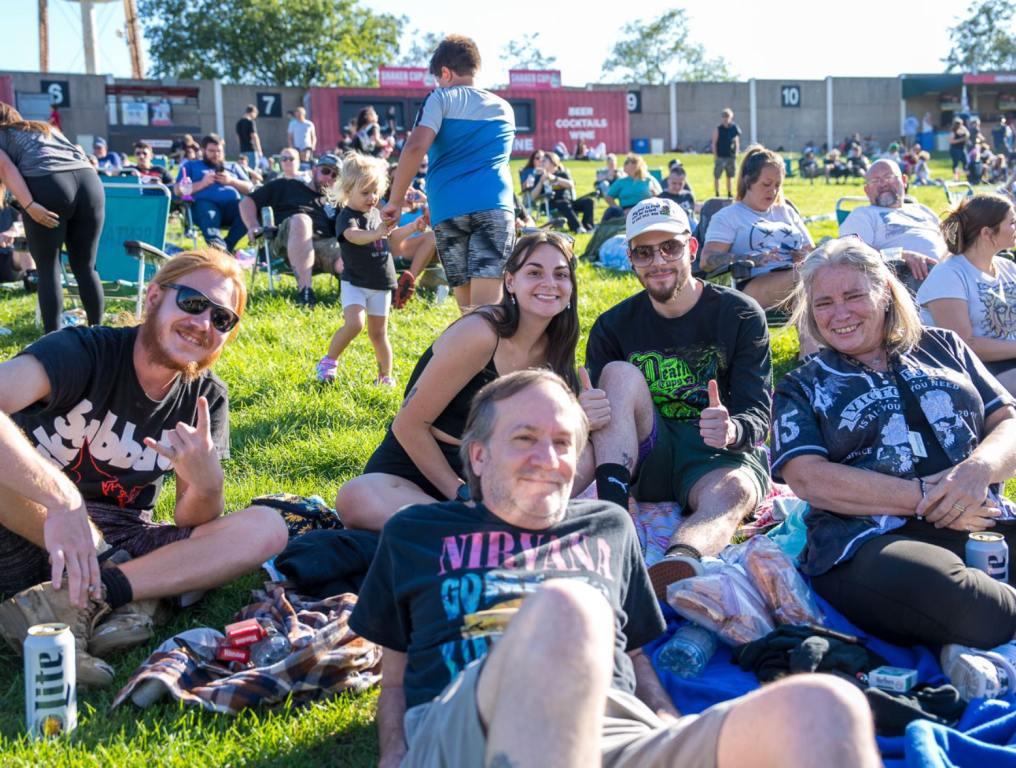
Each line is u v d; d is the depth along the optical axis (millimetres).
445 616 2756
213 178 12844
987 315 5715
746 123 55000
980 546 3547
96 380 3586
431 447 4133
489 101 6781
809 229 16609
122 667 3518
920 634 3420
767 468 4641
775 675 3285
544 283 4004
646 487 4562
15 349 8195
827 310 3857
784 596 3617
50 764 2875
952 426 3777
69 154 7441
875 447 3781
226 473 5742
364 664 3387
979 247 5742
